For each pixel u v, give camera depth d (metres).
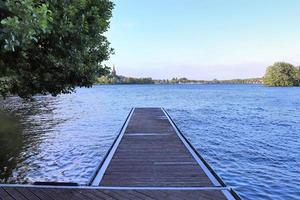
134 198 6.65
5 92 13.05
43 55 10.28
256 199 10.20
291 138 21.34
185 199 6.63
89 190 7.07
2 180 12.25
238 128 25.86
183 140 14.14
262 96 77.56
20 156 15.92
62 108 44.66
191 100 63.31
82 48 10.66
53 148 17.86
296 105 50.66
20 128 24.61
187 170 9.20
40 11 4.21
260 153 16.72
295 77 149.12
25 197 6.56
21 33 4.13
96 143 19.41
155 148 12.42
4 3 4.09
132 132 16.59
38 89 13.30
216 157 15.82
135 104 52.62
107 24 13.34
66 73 12.27
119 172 9.03
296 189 11.07
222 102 57.47
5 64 8.84
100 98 72.31
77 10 9.94
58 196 6.66
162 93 98.81
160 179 8.34
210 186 7.65
